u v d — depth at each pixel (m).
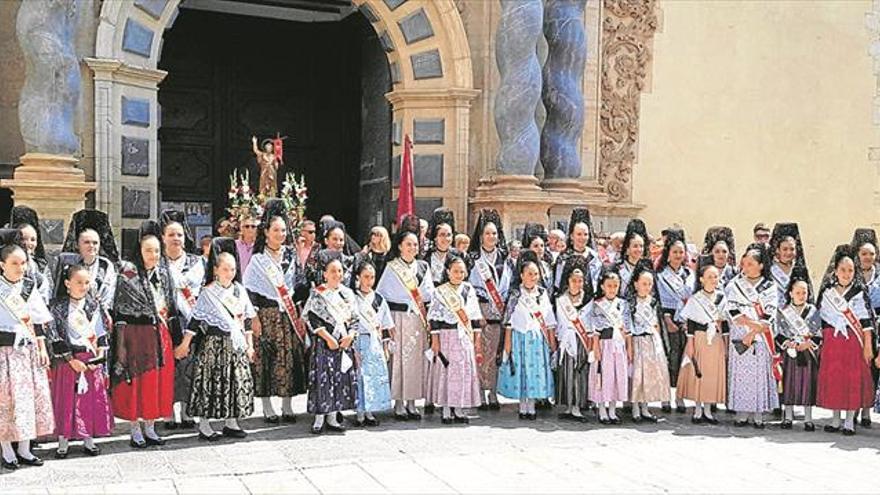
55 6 10.36
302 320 8.08
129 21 11.26
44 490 6.12
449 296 8.32
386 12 12.60
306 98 16.73
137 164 11.42
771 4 14.81
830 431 8.40
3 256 6.59
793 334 8.48
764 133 14.80
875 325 8.35
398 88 12.92
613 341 8.42
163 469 6.66
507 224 12.20
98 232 7.41
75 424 6.88
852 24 15.23
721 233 9.58
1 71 10.98
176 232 7.82
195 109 16.08
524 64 12.10
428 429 8.09
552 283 9.19
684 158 14.38
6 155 11.00
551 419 8.60
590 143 13.64
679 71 14.34
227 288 7.51
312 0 15.55
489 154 12.87
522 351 8.49
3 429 6.53
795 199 14.98
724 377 8.48
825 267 15.13
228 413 7.41
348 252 9.89
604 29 13.85
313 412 7.74
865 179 15.32
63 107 10.50
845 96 15.21
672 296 9.27
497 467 6.86
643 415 8.66
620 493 6.28
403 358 8.48
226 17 16.23
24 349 6.59
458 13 12.53
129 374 7.16
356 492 6.18
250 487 6.26
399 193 12.60
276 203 8.28
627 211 13.98
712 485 6.53
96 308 7.04
